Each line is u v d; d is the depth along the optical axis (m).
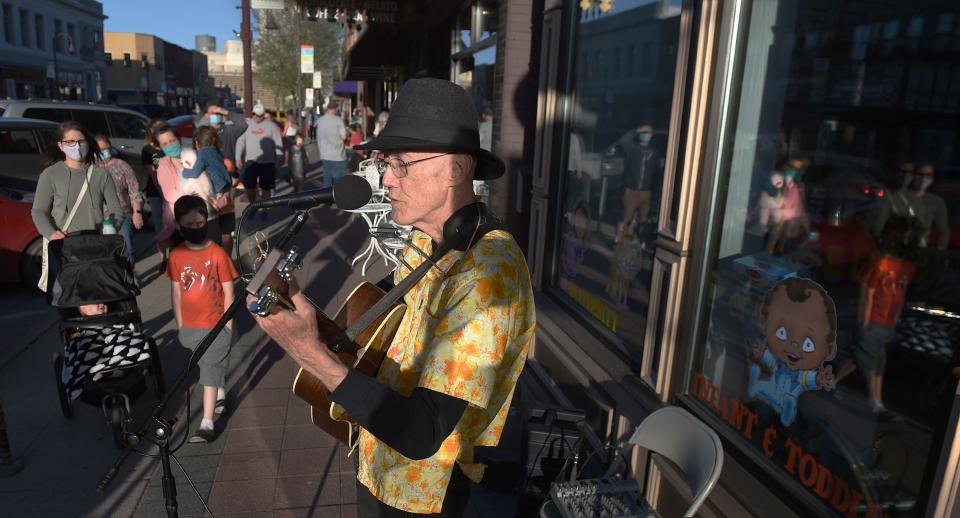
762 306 2.54
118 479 3.37
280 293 1.26
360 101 28.61
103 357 3.68
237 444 3.72
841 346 2.22
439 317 1.46
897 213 2.10
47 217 4.74
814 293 2.34
